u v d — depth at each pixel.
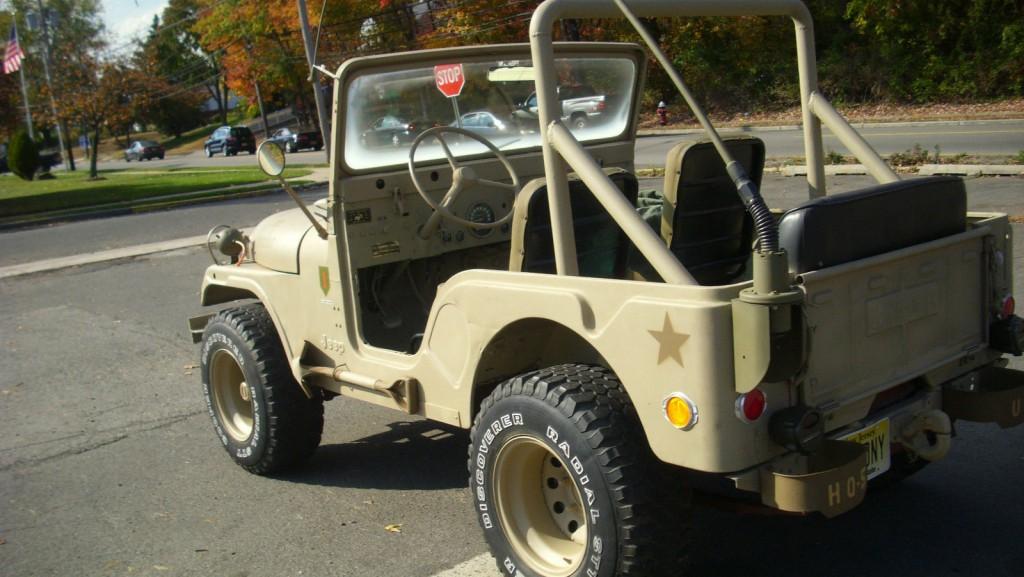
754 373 2.67
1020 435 4.66
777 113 31.22
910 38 29.28
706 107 33.66
